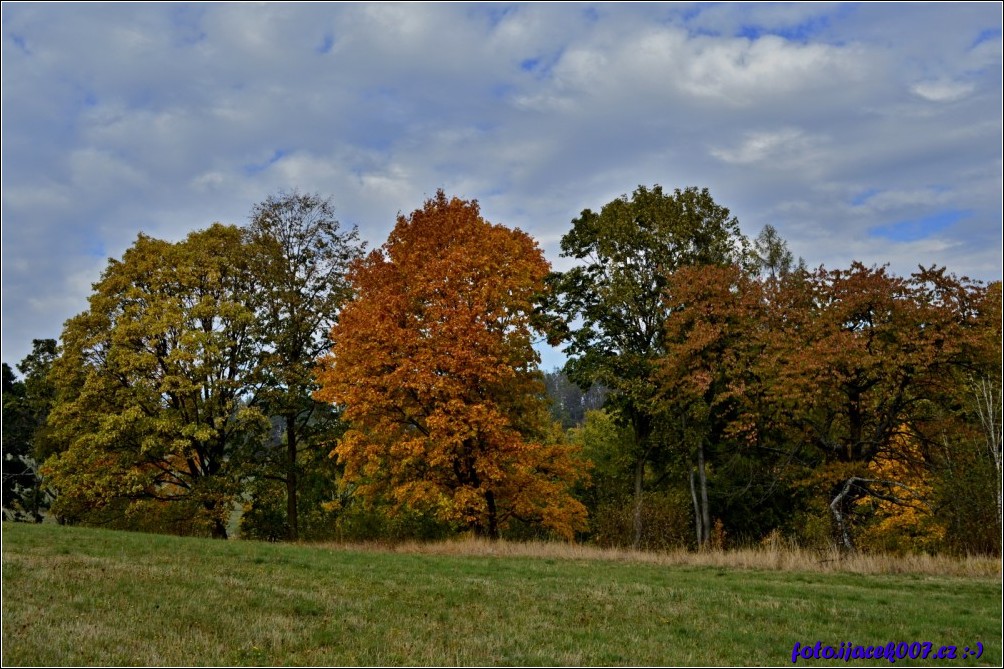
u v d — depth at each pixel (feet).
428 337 77.66
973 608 47.29
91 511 95.04
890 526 90.27
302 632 35.94
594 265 99.35
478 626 38.83
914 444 88.53
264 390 94.99
